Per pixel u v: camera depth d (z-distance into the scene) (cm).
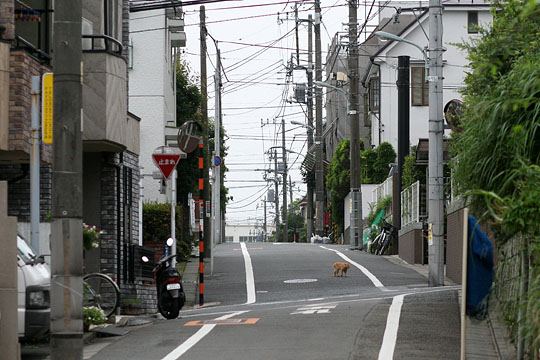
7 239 1325
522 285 1107
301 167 8281
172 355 1442
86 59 2214
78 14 1176
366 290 2898
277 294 2884
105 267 2383
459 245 3038
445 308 2003
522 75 1154
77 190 1166
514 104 1024
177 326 1827
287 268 3691
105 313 1930
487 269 1219
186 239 4416
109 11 2469
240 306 2556
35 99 1680
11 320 1322
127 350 1512
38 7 2088
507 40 1316
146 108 4144
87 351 1512
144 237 3503
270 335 1630
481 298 1216
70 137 1166
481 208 1260
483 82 1497
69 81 1169
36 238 1653
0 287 1316
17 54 1778
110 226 2405
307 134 7894
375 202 5494
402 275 3384
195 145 2748
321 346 1498
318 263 3894
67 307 1155
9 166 2059
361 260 4081
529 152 1138
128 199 2556
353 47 4981
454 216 3173
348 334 1623
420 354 1425
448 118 2775
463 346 1192
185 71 5134
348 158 6550
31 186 1664
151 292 2377
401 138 4403
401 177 4391
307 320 1828
